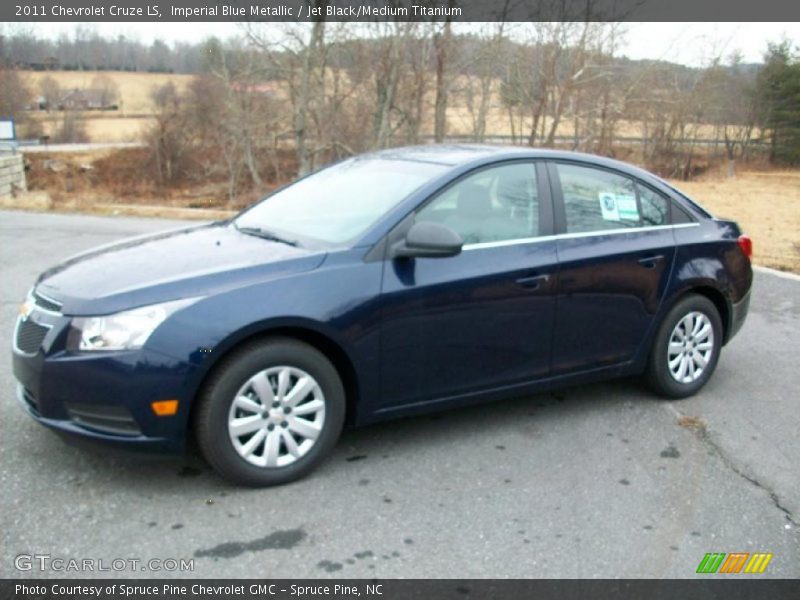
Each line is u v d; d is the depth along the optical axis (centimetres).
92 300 340
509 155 439
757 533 340
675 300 486
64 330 338
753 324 701
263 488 359
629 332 468
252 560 303
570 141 1862
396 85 1761
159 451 338
